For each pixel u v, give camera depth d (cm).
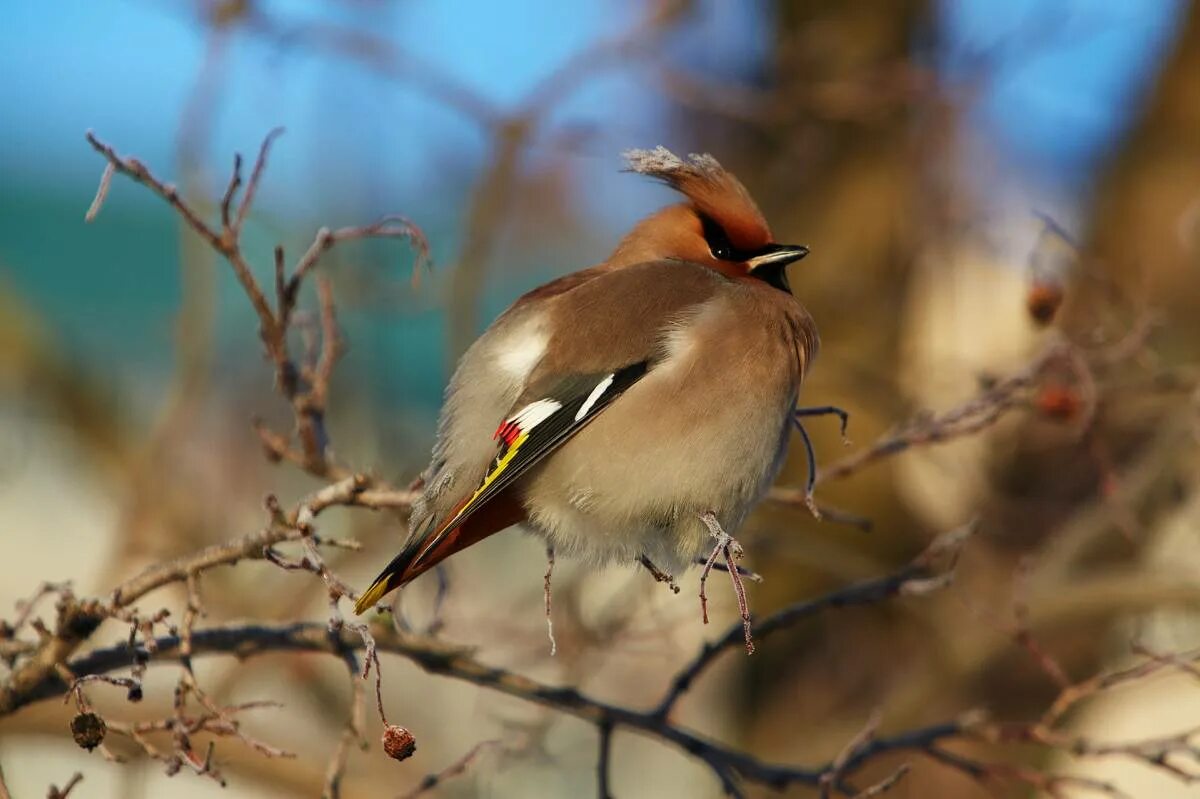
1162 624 1244
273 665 1123
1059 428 1107
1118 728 1534
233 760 1002
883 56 1371
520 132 1130
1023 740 826
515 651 1068
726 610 1194
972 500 1248
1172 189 1330
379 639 806
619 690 1327
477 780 1128
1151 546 1209
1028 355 1180
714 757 830
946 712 1248
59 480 1648
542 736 1013
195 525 1173
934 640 1252
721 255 880
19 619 721
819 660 1371
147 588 688
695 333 787
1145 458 1127
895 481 1341
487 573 1377
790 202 1401
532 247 1431
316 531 747
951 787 1287
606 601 1185
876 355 1342
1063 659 1290
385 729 591
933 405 1293
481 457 753
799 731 1354
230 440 1245
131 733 649
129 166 712
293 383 790
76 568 1706
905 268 1356
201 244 1074
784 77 1388
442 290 1143
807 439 797
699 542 785
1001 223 1307
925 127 1340
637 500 770
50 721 916
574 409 766
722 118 1397
